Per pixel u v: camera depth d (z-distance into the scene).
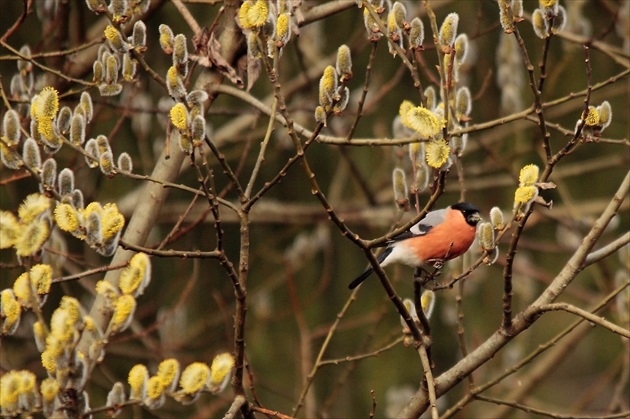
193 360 11.91
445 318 12.85
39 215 5.47
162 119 11.23
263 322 12.29
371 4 6.71
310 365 10.71
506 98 11.45
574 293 12.55
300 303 12.95
